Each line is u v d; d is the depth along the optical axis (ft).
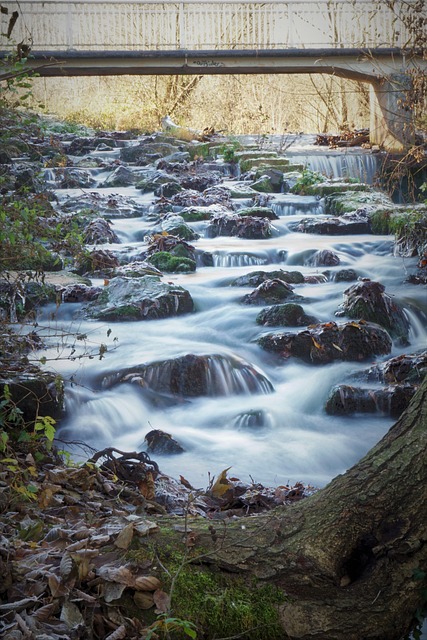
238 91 98.12
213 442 25.34
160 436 24.40
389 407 27.94
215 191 60.54
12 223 20.43
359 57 66.33
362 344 32.35
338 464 24.68
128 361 28.84
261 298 38.06
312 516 12.96
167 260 44.21
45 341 30.50
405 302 37.83
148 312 35.53
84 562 12.12
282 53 65.67
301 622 12.14
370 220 53.06
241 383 29.30
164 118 88.89
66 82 94.58
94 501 15.94
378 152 69.41
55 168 62.03
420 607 12.55
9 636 10.96
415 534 12.58
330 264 45.83
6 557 12.41
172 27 70.03
